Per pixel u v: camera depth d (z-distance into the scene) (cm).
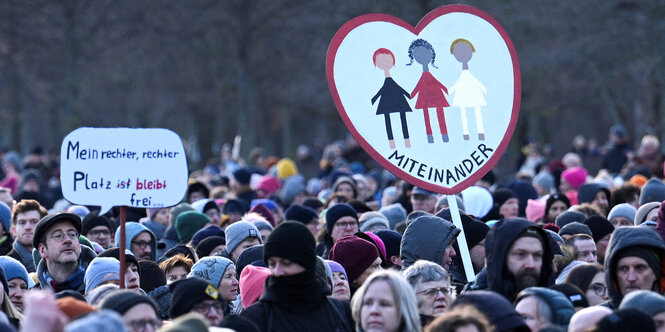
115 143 2048
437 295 1802
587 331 1476
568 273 1972
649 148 4756
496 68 2206
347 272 2117
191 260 2375
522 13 8650
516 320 1537
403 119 2147
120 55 9900
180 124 14262
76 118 9238
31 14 9212
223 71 9962
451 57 2188
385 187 5050
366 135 2130
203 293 1697
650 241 1766
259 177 5159
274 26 9106
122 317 1544
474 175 2169
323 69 9569
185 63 9900
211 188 5134
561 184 4366
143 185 2047
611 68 9369
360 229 2778
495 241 1738
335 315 1714
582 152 10506
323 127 18450
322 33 9144
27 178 4756
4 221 2762
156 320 1576
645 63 8669
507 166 8444
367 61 2144
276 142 18912
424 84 2162
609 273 1795
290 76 9838
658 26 8175
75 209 3428
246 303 1916
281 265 1684
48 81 10319
